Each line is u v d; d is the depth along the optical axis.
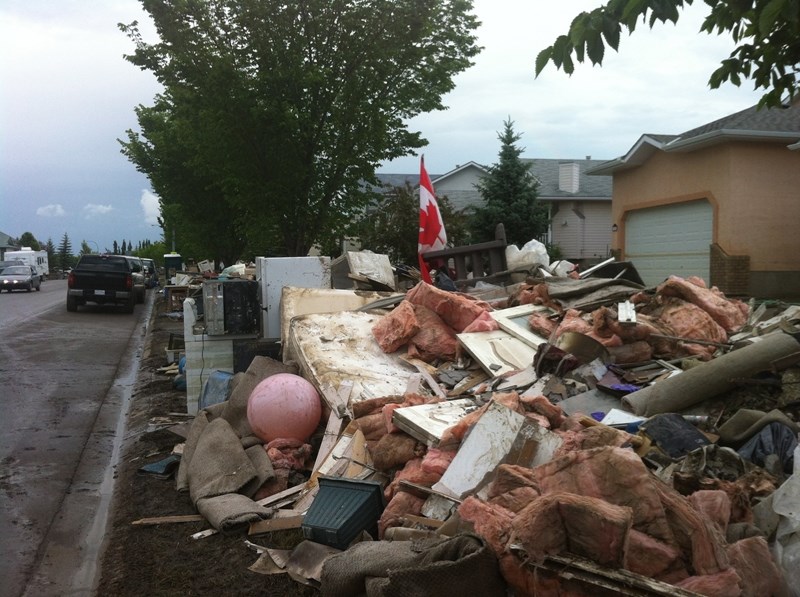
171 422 8.41
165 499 5.72
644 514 2.96
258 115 13.16
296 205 14.59
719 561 2.85
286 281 9.20
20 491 6.31
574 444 4.03
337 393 6.12
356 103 13.70
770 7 3.01
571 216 27.03
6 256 57.59
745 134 13.42
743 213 13.98
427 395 6.19
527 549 2.84
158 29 13.23
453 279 10.56
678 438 4.33
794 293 14.20
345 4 13.07
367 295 8.66
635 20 3.23
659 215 16.64
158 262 76.44
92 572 4.70
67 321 20.83
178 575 4.28
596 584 2.67
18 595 4.37
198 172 18.53
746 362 4.84
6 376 11.66
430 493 4.22
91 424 8.82
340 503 4.35
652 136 16.28
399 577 3.02
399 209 17.62
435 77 14.53
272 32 13.14
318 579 3.97
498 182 22.69
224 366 8.76
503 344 6.76
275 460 5.75
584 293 7.49
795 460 3.55
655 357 6.12
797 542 3.15
